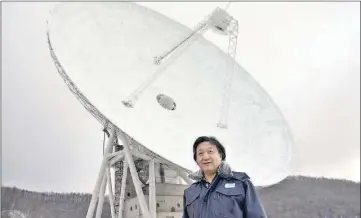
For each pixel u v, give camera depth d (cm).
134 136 1850
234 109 2639
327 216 11325
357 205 12462
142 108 2156
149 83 2412
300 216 11400
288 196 12706
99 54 2295
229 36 2620
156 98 2373
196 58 2902
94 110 2109
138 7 2883
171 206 2545
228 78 2834
